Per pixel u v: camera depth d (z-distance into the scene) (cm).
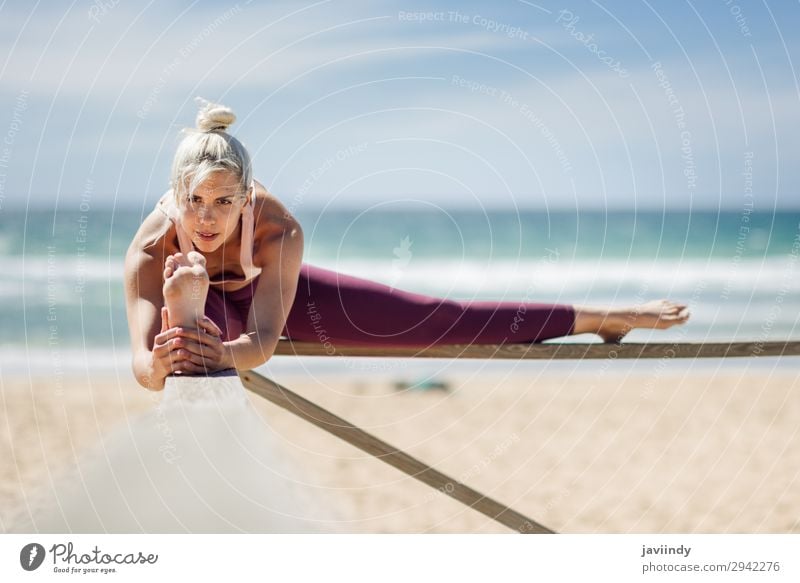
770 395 1037
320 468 695
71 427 805
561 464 727
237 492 278
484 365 1185
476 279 2291
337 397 998
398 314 354
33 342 1317
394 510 592
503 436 824
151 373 266
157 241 288
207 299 307
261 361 286
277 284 302
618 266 2227
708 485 661
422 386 1048
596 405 975
